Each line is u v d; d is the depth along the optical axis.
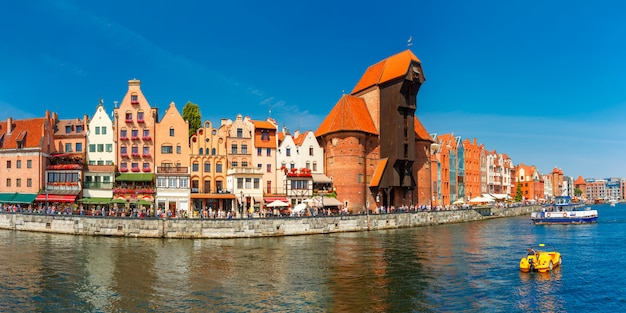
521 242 63.97
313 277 41.03
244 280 39.97
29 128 86.75
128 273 42.50
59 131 88.94
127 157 87.00
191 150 88.31
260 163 91.94
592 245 61.31
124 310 31.78
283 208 87.88
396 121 97.75
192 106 113.38
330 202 90.00
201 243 61.00
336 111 101.88
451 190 132.50
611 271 43.62
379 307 32.41
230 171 86.94
